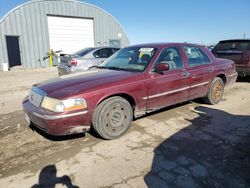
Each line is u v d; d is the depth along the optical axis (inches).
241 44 333.7
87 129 146.6
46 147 147.3
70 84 149.3
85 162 128.4
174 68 188.9
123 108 157.4
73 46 828.0
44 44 767.1
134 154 136.0
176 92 188.9
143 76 166.2
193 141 151.8
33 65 754.2
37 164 127.9
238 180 110.9
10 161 131.7
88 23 843.4
